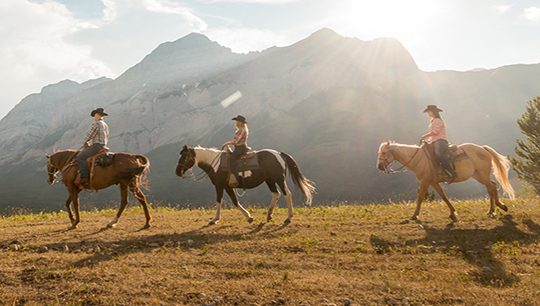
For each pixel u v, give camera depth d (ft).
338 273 28.71
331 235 38.06
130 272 28.17
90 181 42.14
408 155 45.24
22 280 26.86
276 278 27.48
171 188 367.45
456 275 28.17
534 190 91.45
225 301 24.30
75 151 44.27
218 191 45.88
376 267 29.96
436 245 34.68
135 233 39.88
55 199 351.67
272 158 45.24
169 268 29.25
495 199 45.44
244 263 30.30
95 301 24.13
